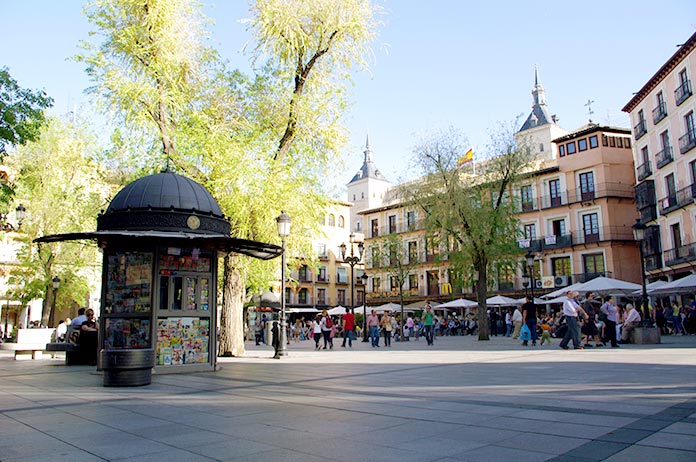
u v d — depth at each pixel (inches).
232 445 175.6
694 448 154.6
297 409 242.2
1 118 665.0
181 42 601.0
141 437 190.5
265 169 598.2
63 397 299.4
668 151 1358.3
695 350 533.6
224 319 662.5
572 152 1802.4
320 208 695.1
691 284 945.5
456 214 1015.0
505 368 408.5
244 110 672.4
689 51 1239.5
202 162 596.1
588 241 1732.3
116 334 447.2
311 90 651.5
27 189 1146.0
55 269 1192.2
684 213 1293.1
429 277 2188.7
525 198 1913.1
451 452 159.8
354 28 633.0
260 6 624.4
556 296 1321.4
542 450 158.9
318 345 915.4
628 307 722.2
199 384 353.4
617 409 219.0
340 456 158.4
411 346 904.3
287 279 753.0
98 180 925.2
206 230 448.8
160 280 435.2
